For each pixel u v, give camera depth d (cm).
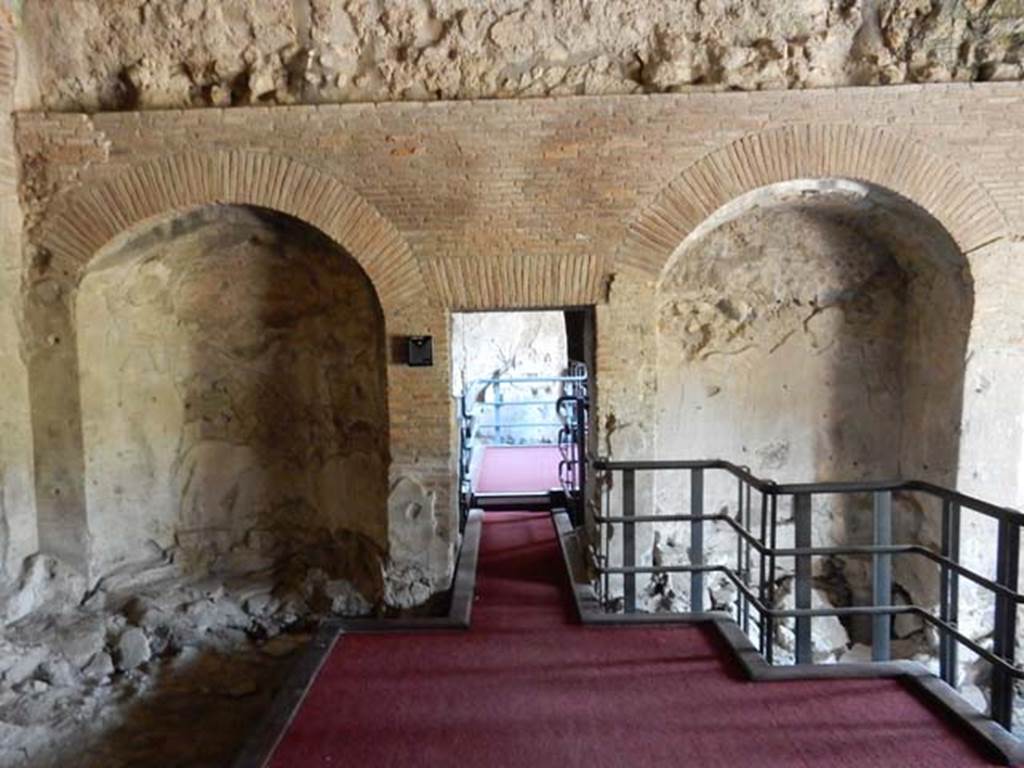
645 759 279
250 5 473
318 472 554
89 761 370
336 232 472
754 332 543
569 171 467
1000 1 438
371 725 307
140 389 533
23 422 489
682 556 536
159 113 468
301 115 467
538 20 473
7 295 475
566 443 793
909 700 318
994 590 292
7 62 467
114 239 477
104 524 515
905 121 451
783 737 292
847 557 550
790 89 459
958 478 471
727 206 468
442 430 486
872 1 460
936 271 490
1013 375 464
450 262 474
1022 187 451
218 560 555
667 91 471
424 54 477
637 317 475
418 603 491
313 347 543
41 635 455
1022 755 271
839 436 546
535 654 371
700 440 548
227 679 441
